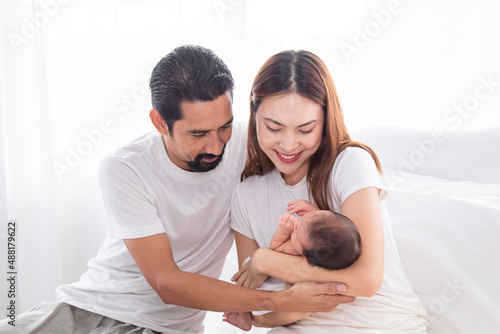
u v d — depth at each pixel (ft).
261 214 4.57
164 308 4.64
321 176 4.25
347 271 3.79
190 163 4.47
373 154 4.35
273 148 4.16
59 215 7.89
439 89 7.04
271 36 7.30
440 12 6.93
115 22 7.70
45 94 7.54
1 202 7.74
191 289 4.15
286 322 4.23
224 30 7.44
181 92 4.09
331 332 4.01
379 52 7.11
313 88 3.94
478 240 4.99
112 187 4.49
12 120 7.60
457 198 5.37
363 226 3.90
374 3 7.02
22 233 7.73
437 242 5.15
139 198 4.48
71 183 7.91
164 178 4.64
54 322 4.53
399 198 5.65
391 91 7.14
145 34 7.66
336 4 7.11
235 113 7.44
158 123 4.45
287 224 4.06
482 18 6.86
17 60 7.57
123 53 7.72
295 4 7.20
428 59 7.02
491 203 5.33
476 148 6.31
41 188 7.63
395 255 4.40
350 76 7.20
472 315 4.65
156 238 4.39
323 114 4.12
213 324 6.42
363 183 4.04
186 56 4.18
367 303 4.07
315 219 3.91
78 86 7.80
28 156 7.70
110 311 4.59
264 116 4.04
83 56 7.78
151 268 4.34
